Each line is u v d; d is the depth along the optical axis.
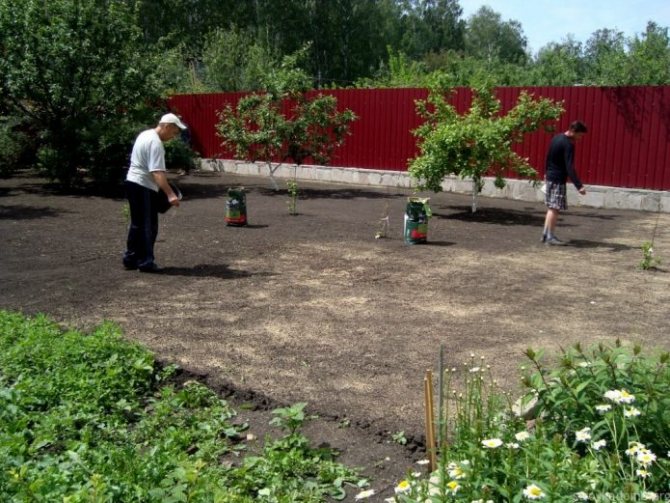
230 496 3.49
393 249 10.30
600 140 15.45
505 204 15.72
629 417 3.50
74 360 5.31
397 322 6.80
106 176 16.80
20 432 4.22
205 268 9.07
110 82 15.95
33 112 16.80
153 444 4.32
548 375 4.10
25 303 7.39
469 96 17.05
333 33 48.50
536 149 16.28
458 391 5.09
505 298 7.69
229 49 29.38
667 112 14.62
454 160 13.67
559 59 31.55
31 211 13.83
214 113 22.77
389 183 18.89
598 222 13.19
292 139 17.62
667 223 13.11
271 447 4.26
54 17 15.43
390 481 4.04
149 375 5.45
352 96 19.42
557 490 3.03
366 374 5.51
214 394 5.18
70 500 3.14
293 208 13.76
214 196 16.52
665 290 8.07
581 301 7.58
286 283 8.30
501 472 3.30
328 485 3.94
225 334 6.45
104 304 7.39
